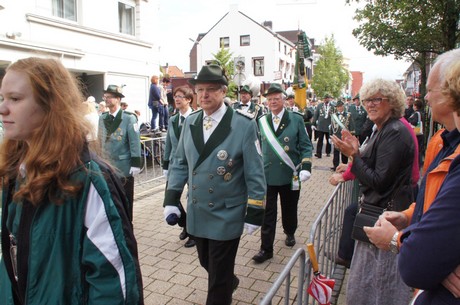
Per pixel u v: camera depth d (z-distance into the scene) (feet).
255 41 140.97
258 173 9.02
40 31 31.68
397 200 7.75
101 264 4.14
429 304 4.16
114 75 39.63
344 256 9.16
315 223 8.37
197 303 10.68
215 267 8.98
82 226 4.19
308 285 7.50
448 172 4.07
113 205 4.33
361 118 35.53
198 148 9.14
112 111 15.56
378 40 34.47
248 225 8.93
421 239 3.94
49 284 4.12
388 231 5.40
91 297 4.17
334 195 10.86
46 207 4.17
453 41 30.14
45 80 4.19
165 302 10.73
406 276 4.11
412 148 7.71
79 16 35.58
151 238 15.74
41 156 4.06
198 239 9.45
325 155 43.11
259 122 14.55
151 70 45.09
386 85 7.82
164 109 38.73
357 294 8.02
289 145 14.05
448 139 5.06
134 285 4.40
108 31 38.47
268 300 4.91
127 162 15.47
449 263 3.78
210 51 147.54
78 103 4.48
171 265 13.10
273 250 14.60
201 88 8.97
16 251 4.29
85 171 4.21
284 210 14.82
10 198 4.61
